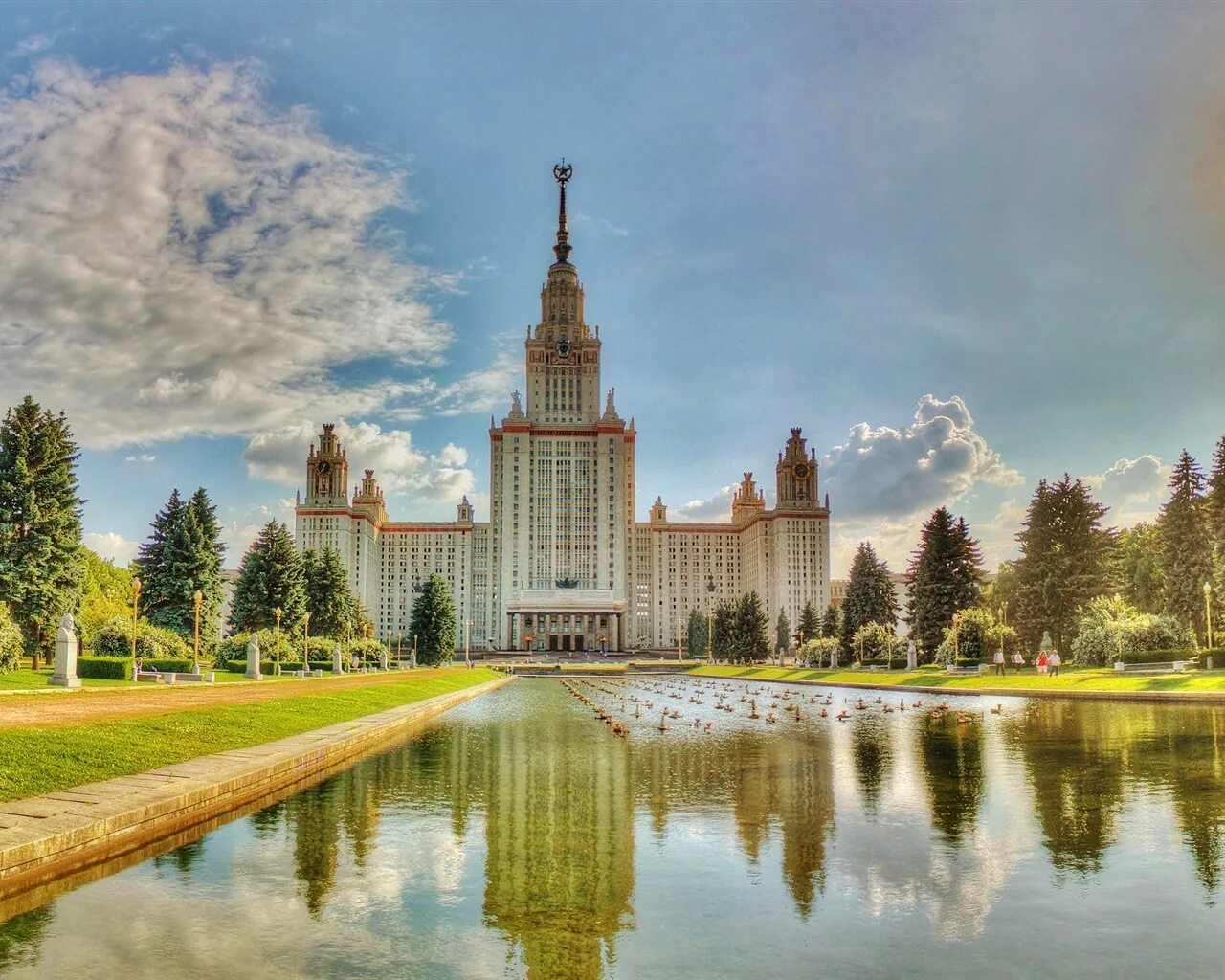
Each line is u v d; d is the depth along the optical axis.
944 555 118.38
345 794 27.66
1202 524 101.50
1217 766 30.78
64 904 16.55
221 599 107.81
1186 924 15.49
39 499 78.75
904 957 14.14
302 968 13.74
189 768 26.59
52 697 45.44
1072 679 75.44
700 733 47.16
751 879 18.34
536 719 57.72
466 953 14.36
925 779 30.02
